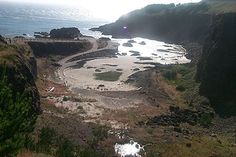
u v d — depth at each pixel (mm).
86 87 120312
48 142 52719
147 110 95438
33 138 48031
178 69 142125
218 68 109188
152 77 132250
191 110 97062
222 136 79125
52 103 94750
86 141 66375
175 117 90500
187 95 111562
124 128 79125
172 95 113188
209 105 102062
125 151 65312
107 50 192750
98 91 115500
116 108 96250
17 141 24406
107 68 153625
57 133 65562
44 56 160625
